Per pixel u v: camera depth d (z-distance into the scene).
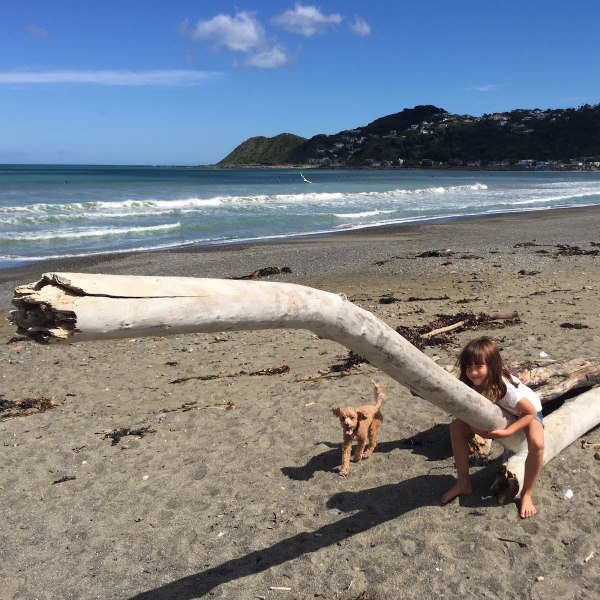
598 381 5.59
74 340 2.10
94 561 3.96
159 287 2.22
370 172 148.88
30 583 3.79
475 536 3.82
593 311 9.70
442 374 3.42
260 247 20.66
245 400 6.69
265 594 3.49
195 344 9.43
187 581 3.66
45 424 6.45
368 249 19.67
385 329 3.07
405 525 3.99
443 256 17.52
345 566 3.65
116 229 24.84
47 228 24.73
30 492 4.98
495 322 9.22
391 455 5.02
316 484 4.65
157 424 6.16
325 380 7.04
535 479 4.07
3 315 12.25
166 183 65.38
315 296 2.75
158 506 4.55
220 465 5.11
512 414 4.11
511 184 71.38
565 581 3.39
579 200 43.44
